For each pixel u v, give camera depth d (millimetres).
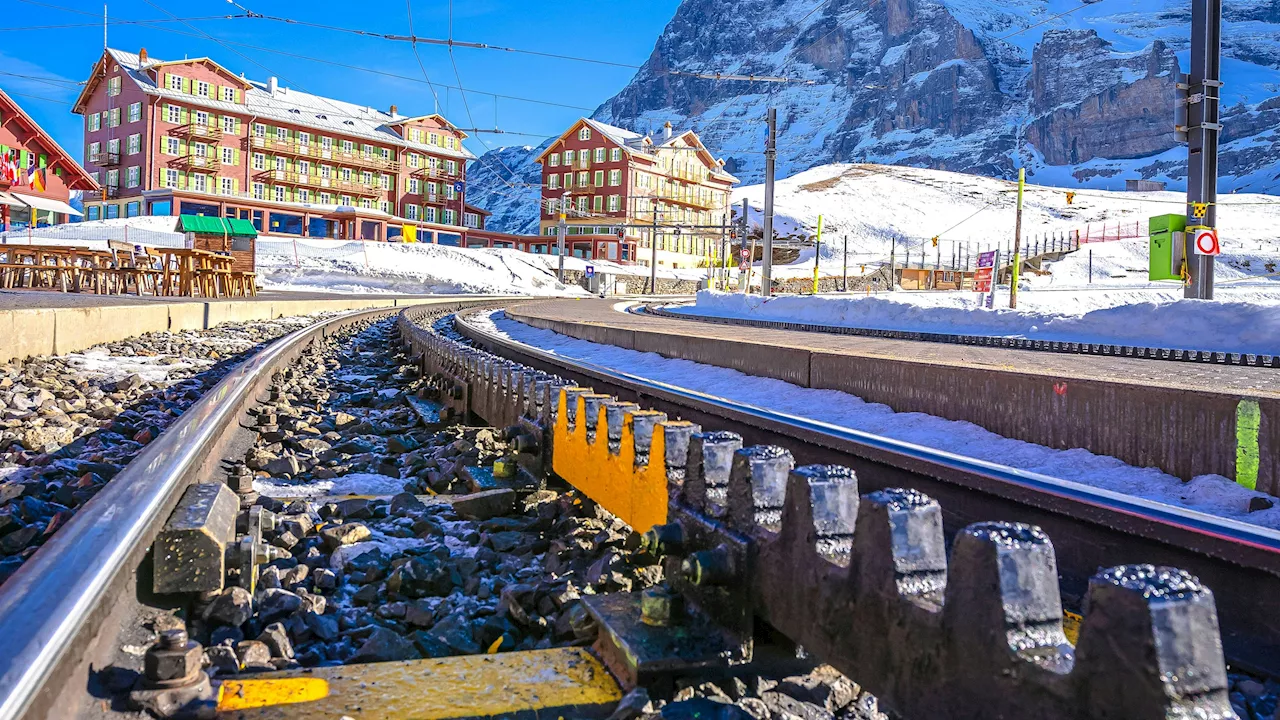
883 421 7500
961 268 106250
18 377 8414
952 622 1690
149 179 69438
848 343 15625
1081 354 13961
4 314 9328
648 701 2299
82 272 25062
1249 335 14992
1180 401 4977
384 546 4078
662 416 3598
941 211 152750
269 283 57562
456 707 2279
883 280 100625
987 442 6379
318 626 3010
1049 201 158250
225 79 73812
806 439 5395
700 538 2729
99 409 7324
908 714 1810
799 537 2240
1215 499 4520
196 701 2166
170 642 2186
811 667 2580
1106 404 5547
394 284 62031
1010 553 1599
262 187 76312
